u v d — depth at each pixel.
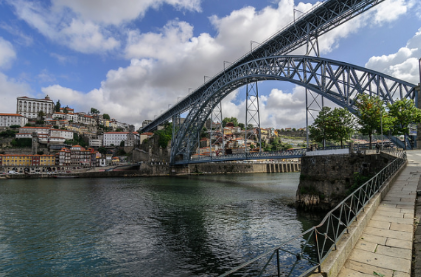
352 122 45.41
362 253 8.55
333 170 33.75
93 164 153.00
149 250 21.33
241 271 17.30
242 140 159.00
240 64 71.88
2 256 20.64
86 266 18.69
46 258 20.16
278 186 65.00
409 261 7.77
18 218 32.47
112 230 26.86
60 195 52.06
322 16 47.50
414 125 49.00
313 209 34.84
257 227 27.14
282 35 55.06
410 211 11.84
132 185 70.81
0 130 172.00
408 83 41.75
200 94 94.25
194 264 18.67
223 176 108.19
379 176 15.68
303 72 49.91
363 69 42.44
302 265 17.78
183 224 28.78
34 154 139.88
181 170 122.44
